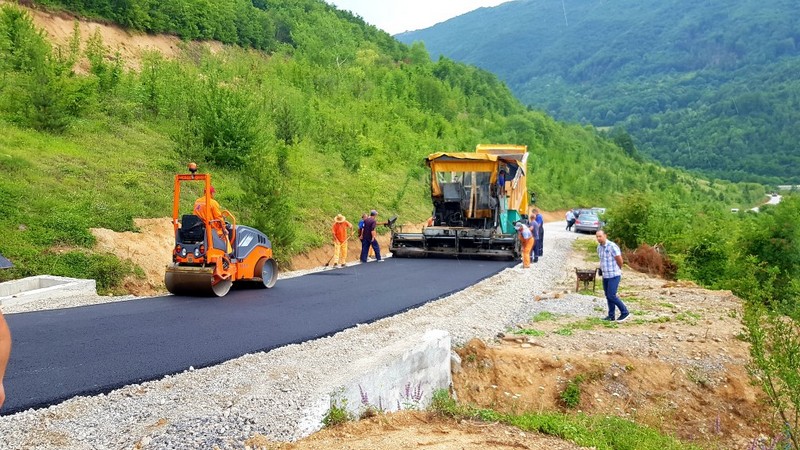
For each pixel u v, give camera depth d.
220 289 13.01
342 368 7.50
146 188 19.16
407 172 40.91
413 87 63.34
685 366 10.53
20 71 23.72
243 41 58.25
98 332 9.19
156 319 10.30
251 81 36.09
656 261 23.30
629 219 28.62
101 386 6.65
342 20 82.94
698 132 174.25
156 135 25.44
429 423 6.88
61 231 14.82
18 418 5.71
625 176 82.44
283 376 7.26
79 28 40.44
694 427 9.54
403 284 15.40
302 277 16.59
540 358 10.18
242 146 24.72
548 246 27.80
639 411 9.55
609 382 9.95
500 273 18.11
